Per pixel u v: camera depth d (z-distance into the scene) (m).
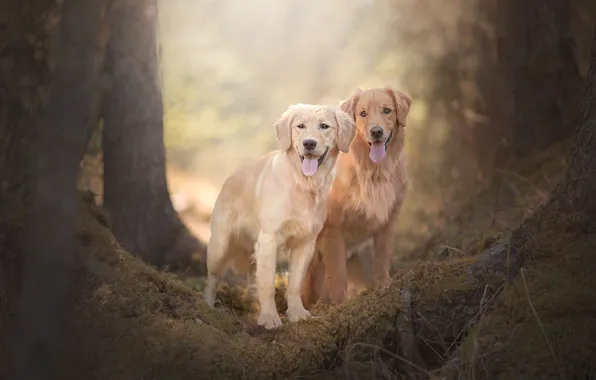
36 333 4.57
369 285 7.91
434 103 13.81
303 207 6.30
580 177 5.04
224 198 7.01
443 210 11.37
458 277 5.47
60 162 4.65
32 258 4.62
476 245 7.18
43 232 4.62
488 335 4.68
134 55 9.20
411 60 14.87
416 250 9.57
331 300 7.13
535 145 10.27
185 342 5.05
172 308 5.71
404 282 5.64
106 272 5.57
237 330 5.79
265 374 5.10
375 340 5.39
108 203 9.26
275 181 6.35
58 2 5.32
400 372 5.28
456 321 5.27
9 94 5.22
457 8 12.77
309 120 6.18
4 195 5.18
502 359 4.49
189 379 4.84
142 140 9.30
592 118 5.02
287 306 7.12
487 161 11.00
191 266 9.34
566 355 4.33
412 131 13.90
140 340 4.99
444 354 5.14
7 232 5.07
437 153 13.40
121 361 4.85
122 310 5.26
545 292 4.68
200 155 19.78
